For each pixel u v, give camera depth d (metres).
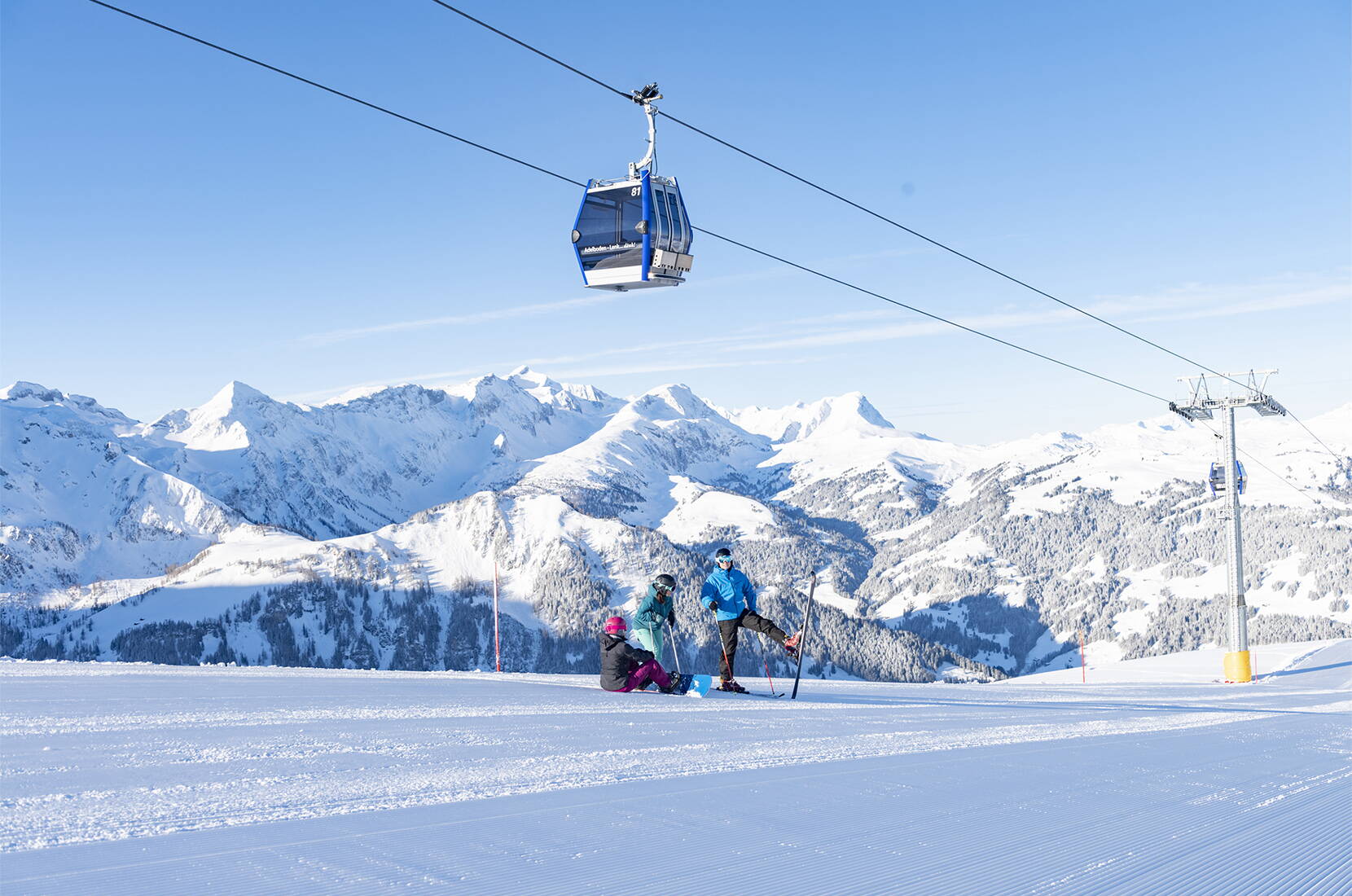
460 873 4.21
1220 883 4.40
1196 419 40.50
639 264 21.59
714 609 15.95
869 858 4.65
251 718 9.86
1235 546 38.34
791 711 12.78
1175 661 48.97
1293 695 24.64
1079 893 4.16
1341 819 5.95
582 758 7.84
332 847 4.67
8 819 5.23
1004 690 21.45
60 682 13.36
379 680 15.46
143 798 5.87
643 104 21.77
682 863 4.46
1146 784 7.20
